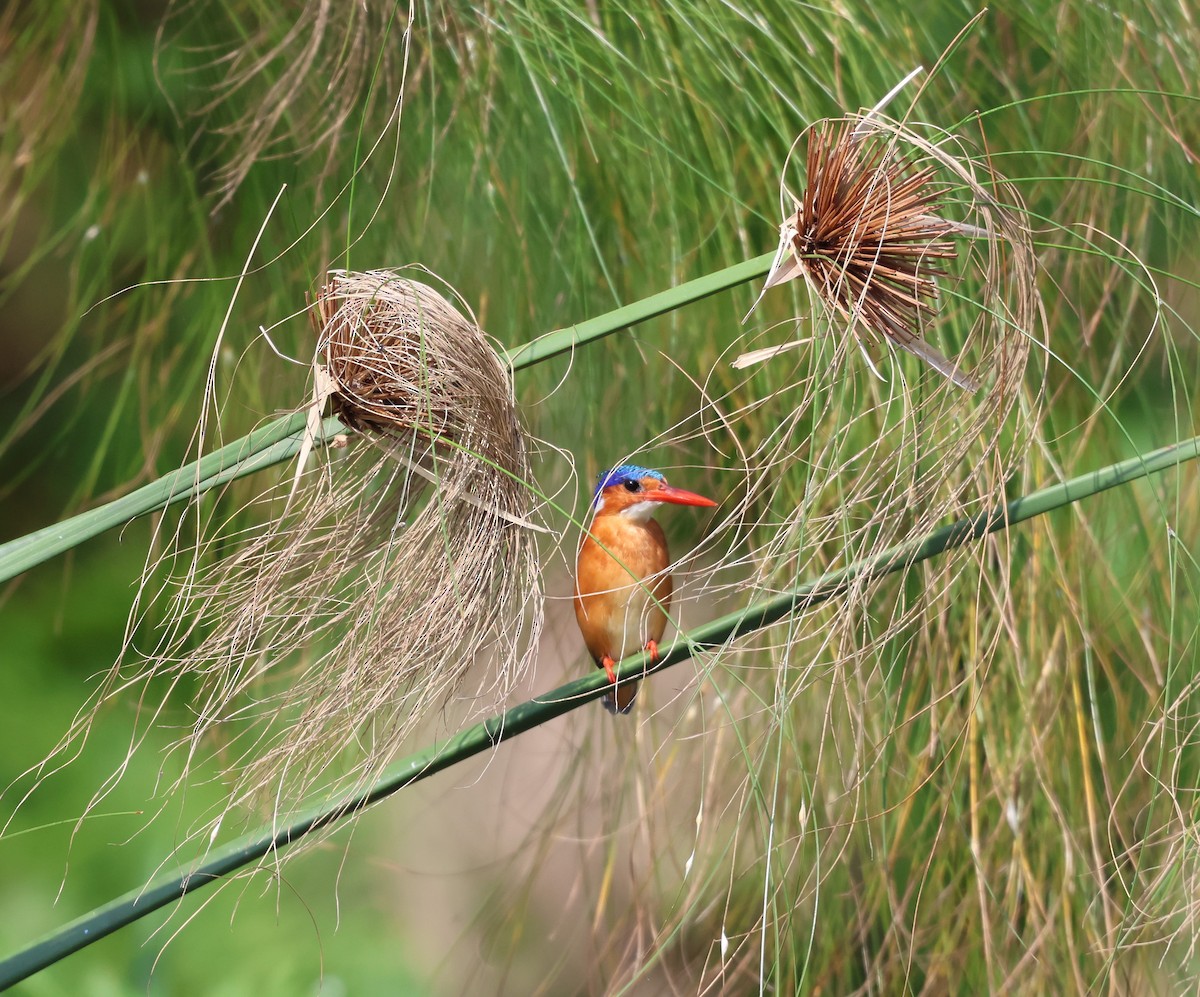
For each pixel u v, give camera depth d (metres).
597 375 5.98
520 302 5.91
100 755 8.12
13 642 8.67
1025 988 5.19
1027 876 5.11
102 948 7.05
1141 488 5.59
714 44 5.29
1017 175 5.55
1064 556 5.43
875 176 3.95
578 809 6.01
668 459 6.04
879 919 5.61
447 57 5.65
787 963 5.29
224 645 4.22
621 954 5.84
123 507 3.94
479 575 4.21
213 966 7.14
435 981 7.15
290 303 5.95
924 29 5.50
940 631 5.14
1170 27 5.68
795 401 5.50
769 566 4.96
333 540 4.40
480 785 7.29
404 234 5.88
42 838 7.73
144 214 6.35
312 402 4.02
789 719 4.61
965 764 5.29
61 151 6.44
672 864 5.70
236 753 5.11
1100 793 5.39
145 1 6.33
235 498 5.85
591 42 5.37
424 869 7.39
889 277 4.01
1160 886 4.92
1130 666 5.35
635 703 5.87
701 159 5.44
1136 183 5.62
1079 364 5.61
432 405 4.14
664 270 5.75
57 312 7.66
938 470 4.65
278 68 5.90
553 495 6.10
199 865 3.89
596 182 5.68
